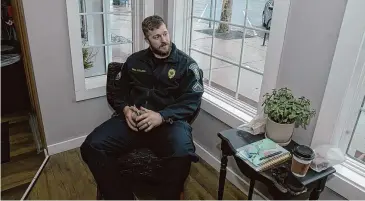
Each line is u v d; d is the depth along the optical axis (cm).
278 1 146
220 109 196
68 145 232
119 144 171
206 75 225
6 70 213
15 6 191
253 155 130
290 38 146
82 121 233
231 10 193
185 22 227
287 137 141
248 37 185
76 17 202
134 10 233
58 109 218
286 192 114
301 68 145
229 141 142
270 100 143
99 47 240
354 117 140
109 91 193
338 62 129
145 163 164
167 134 169
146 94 182
